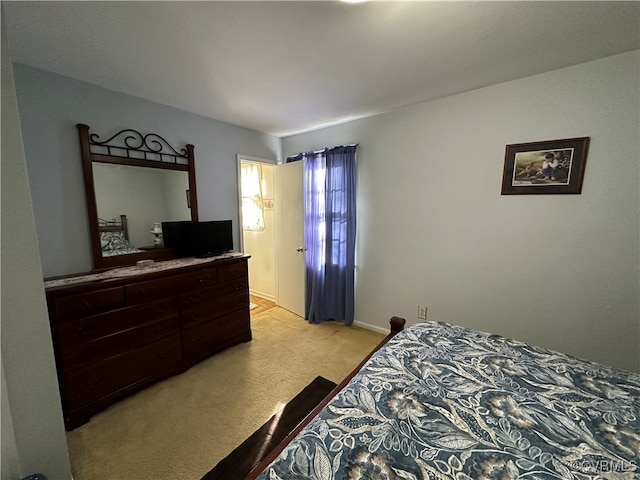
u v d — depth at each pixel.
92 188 2.00
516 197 2.05
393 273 2.79
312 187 3.18
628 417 0.90
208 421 1.69
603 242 1.77
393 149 2.63
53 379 1.15
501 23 1.33
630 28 1.36
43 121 1.79
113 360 1.80
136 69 1.77
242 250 3.16
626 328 1.75
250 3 1.17
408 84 2.03
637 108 1.61
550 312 2.00
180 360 2.18
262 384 2.06
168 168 2.44
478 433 0.83
